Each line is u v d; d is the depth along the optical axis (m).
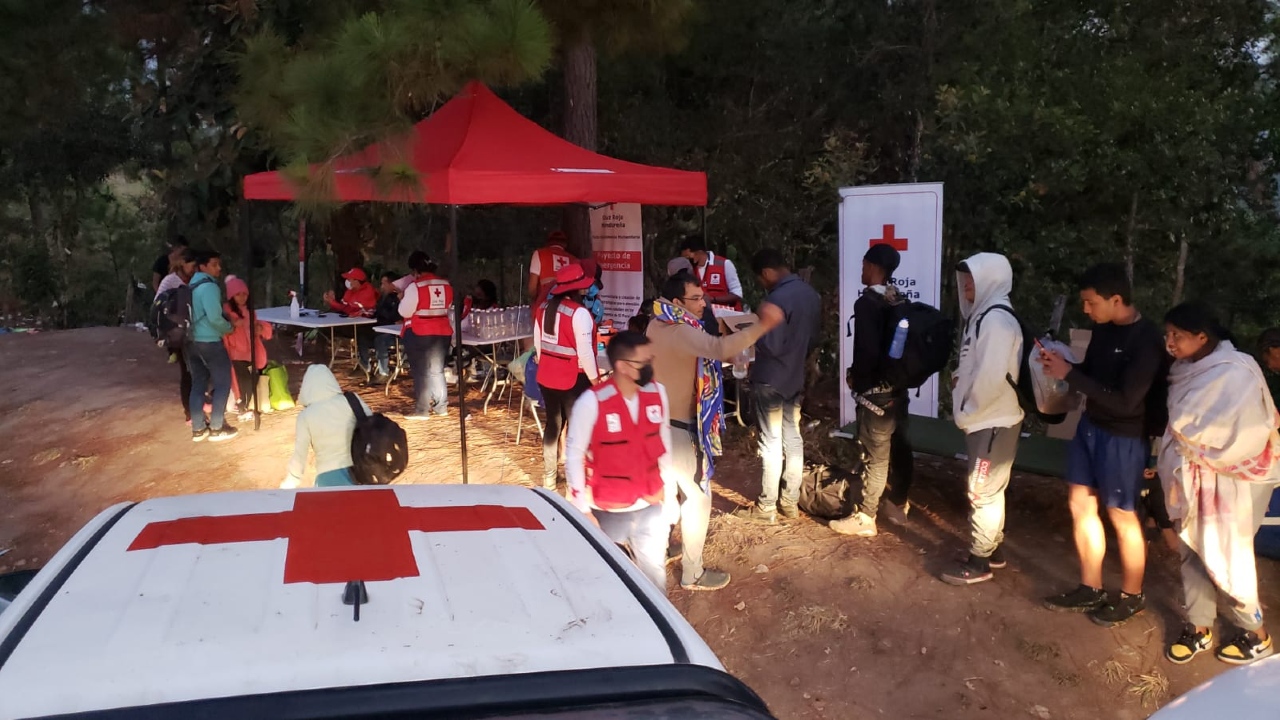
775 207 14.56
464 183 6.21
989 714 4.18
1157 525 5.72
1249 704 2.93
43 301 27.59
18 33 9.57
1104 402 4.50
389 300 10.41
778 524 6.25
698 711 1.69
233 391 9.27
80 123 21.16
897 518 6.27
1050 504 6.47
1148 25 12.21
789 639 4.83
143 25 11.53
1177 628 4.77
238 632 1.79
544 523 2.51
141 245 31.61
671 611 2.08
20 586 3.19
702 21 12.30
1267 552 5.48
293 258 24.03
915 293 7.08
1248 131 12.16
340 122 5.78
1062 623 4.85
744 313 7.96
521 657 1.79
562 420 6.60
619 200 6.91
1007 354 4.89
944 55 12.79
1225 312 13.68
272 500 2.61
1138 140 12.17
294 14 10.22
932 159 12.73
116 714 1.55
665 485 4.31
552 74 11.68
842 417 7.64
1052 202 12.98
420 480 7.07
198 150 12.09
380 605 1.92
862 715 4.21
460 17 5.77
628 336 4.10
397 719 1.61
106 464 8.25
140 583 1.99
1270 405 4.18
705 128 14.32
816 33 13.57
